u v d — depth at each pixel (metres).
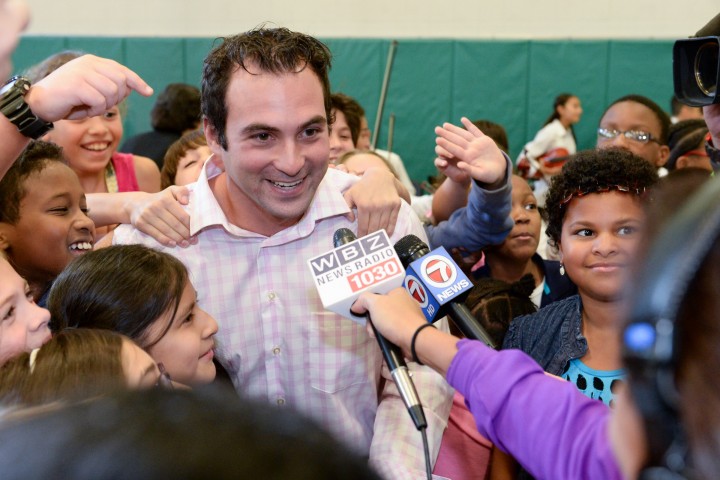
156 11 6.91
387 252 1.12
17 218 1.62
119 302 1.19
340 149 2.95
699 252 0.46
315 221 1.43
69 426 0.35
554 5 6.70
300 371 1.44
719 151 1.48
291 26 6.91
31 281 1.71
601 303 1.40
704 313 0.46
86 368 0.90
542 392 0.81
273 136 1.26
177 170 2.53
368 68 6.68
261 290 1.43
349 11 6.87
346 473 0.35
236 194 1.40
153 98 6.74
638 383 0.50
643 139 2.97
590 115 6.57
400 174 4.80
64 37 6.77
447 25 6.82
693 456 0.49
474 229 1.74
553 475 0.77
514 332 1.55
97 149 2.53
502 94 6.61
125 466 0.32
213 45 1.51
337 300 1.08
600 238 1.39
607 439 0.71
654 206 0.54
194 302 1.30
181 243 1.42
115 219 1.64
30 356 0.93
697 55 1.43
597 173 1.41
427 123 6.70
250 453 0.34
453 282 1.10
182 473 0.32
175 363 1.25
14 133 0.97
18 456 0.33
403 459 1.29
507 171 1.64
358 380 1.45
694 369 0.47
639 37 6.64
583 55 6.50
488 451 1.47
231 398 0.38
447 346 0.93
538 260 2.21
